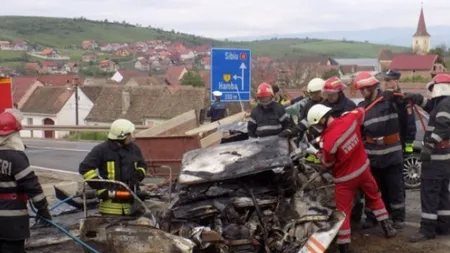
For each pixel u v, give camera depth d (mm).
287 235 6547
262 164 6574
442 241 7555
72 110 56750
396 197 8078
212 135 10680
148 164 10844
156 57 117812
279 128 9234
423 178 7566
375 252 7266
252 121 9375
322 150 7082
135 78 70688
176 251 5984
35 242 7781
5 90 11516
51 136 41469
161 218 6684
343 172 7105
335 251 7453
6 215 5930
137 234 6152
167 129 12039
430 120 7461
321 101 8602
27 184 5926
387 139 7898
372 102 8047
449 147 7410
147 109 49469
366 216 8453
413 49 124375
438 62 56250
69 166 15812
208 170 6594
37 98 58812
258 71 32969
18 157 5902
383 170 8078
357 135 7070
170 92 50125
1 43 129875
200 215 6539
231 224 6441
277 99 12484
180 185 6664
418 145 10820
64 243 7938
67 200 8203
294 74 35562
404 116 8172
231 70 14156
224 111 14938
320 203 7125
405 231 8055
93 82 73938
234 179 6812
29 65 106812
